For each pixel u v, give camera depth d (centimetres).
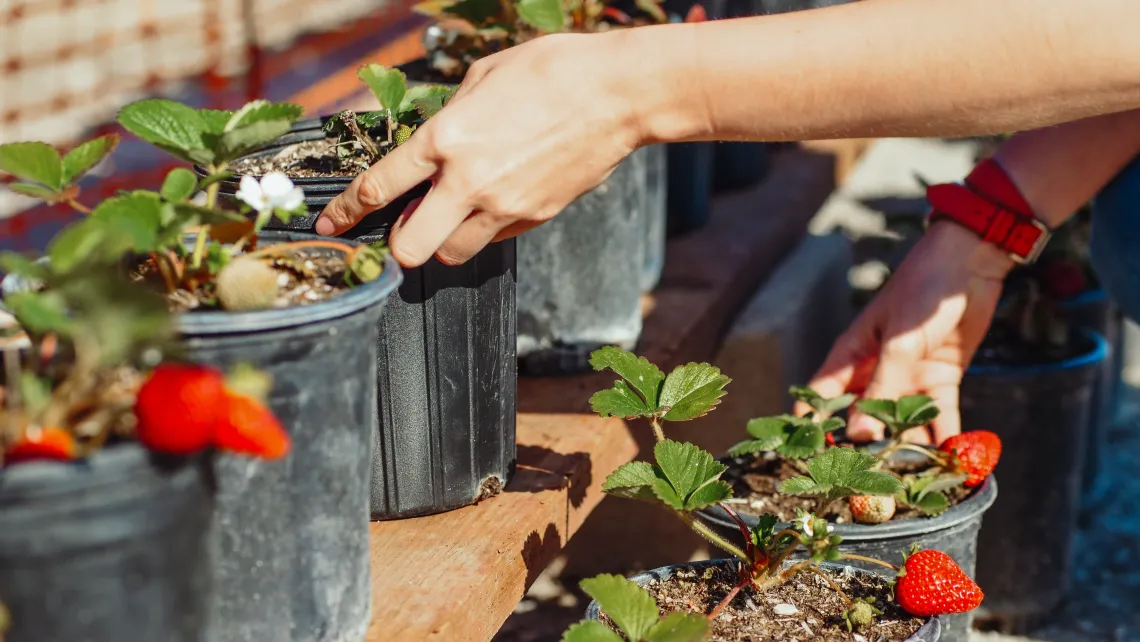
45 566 86
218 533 97
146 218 96
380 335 113
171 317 88
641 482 109
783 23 108
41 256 98
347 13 446
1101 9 106
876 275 250
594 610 109
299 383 97
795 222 215
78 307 90
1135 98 108
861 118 108
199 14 446
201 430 86
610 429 131
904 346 132
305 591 100
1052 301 158
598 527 163
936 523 119
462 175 106
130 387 90
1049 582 157
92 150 101
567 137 108
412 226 107
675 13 168
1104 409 193
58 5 465
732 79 108
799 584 113
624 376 114
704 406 112
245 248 103
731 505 123
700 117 109
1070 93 108
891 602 112
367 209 107
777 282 186
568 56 108
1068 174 134
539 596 162
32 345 92
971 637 158
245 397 87
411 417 114
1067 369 151
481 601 110
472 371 116
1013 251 133
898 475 127
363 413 101
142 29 428
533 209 109
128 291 86
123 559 87
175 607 89
